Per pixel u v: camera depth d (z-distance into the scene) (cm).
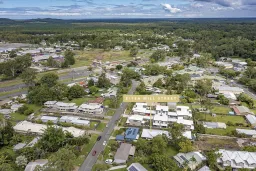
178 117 10606
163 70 18150
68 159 6294
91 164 7375
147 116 10800
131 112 11406
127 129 9369
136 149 8075
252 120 10350
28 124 9531
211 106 11662
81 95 13312
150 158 7312
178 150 8150
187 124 9719
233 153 7506
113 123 10269
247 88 15525
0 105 11881
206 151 8094
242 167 7050
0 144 8200
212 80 16538
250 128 9938
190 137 8781
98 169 6931
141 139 8375
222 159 7250
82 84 15188
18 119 10425
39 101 12019
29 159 7188
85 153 7962
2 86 15175
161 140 7950
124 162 7444
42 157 7394
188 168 6850
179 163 7238
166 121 10019
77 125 9806
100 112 11231
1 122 8638
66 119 10112
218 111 11612
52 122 9806
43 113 11181
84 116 10906
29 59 18938
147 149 7838
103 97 13175
